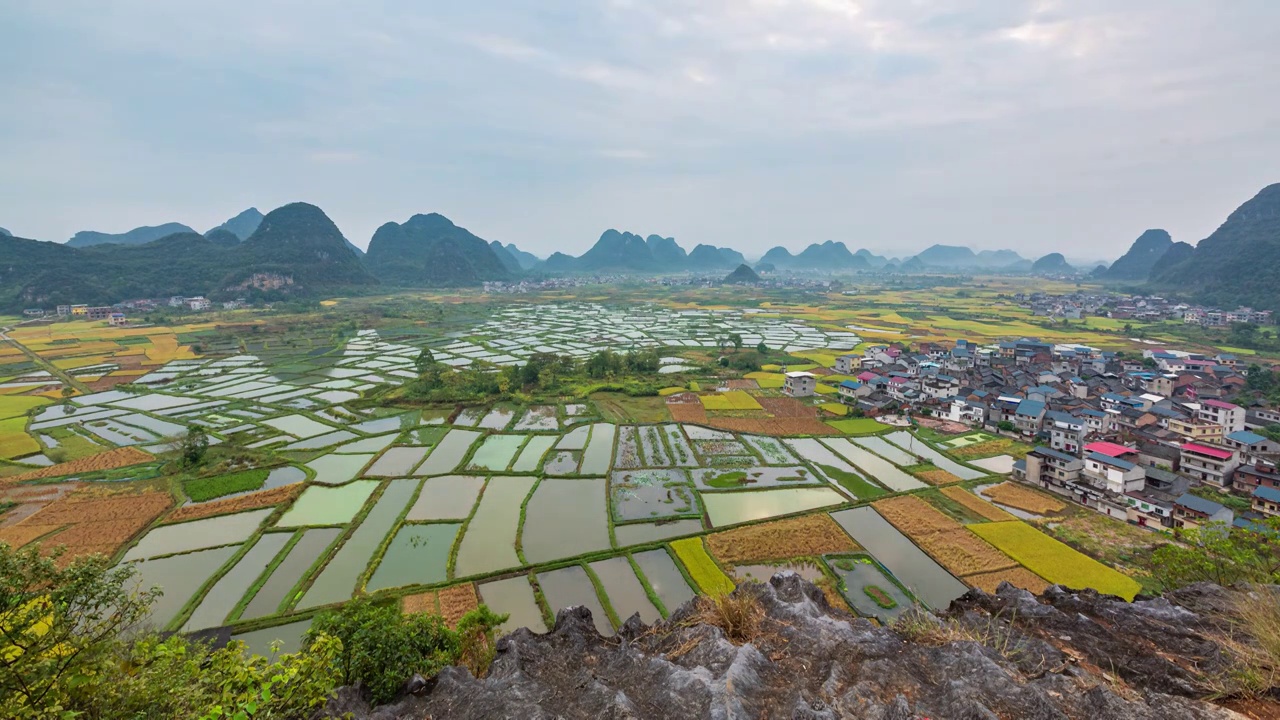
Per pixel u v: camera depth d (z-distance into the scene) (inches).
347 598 1131.9
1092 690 210.4
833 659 241.4
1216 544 746.8
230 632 968.3
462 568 1240.8
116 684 317.4
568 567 1243.2
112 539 1379.2
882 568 1243.8
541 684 252.2
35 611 303.1
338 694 297.1
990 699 210.2
